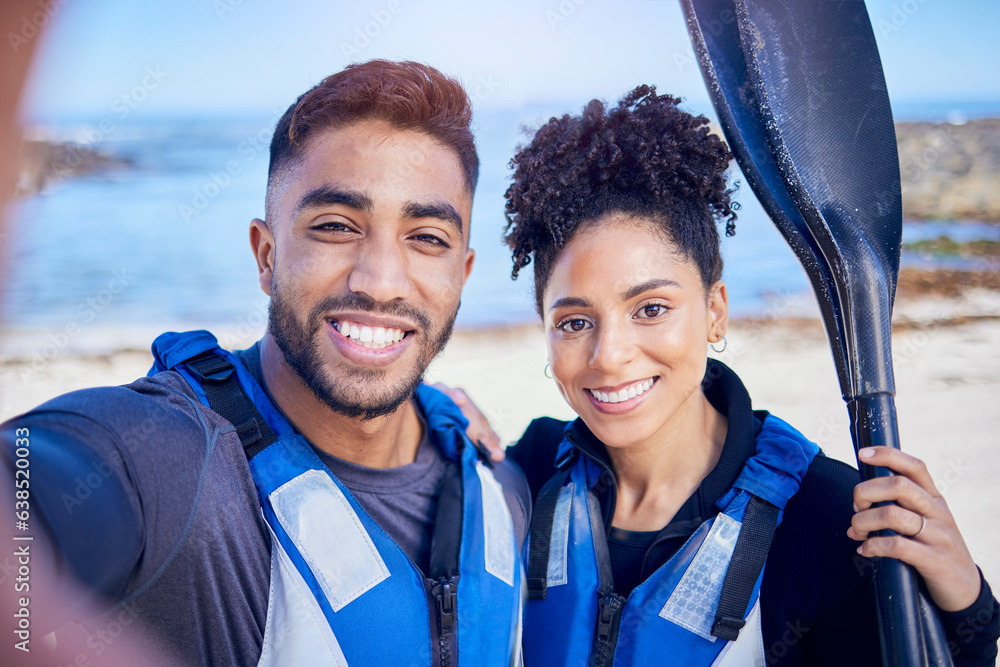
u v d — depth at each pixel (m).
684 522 1.66
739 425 1.75
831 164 1.77
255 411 1.62
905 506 1.41
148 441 1.37
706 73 1.75
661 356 1.62
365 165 1.55
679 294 1.62
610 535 1.76
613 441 1.67
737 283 8.52
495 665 1.61
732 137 1.76
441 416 1.88
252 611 1.46
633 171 1.63
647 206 1.62
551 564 1.75
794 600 1.58
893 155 1.82
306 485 1.57
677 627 1.56
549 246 1.72
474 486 1.79
